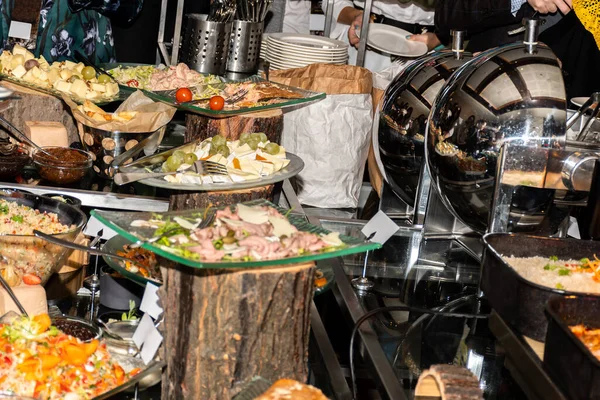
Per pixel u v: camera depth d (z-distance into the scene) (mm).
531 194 1438
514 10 2416
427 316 1474
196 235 1206
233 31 2730
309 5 3518
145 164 1743
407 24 3299
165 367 1276
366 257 1625
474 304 1551
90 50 2844
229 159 1787
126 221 1283
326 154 2152
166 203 1895
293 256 1200
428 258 1738
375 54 3096
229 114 2080
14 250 1444
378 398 1249
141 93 2262
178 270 1204
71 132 2307
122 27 3027
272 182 1741
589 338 1143
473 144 1467
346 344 1452
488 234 1401
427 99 1776
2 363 1118
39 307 1397
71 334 1285
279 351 1238
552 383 1098
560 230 1550
